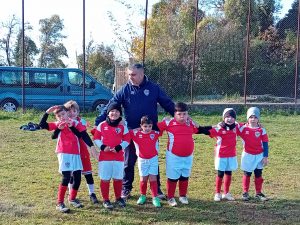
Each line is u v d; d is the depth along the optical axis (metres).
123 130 4.32
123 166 4.34
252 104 11.70
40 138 7.91
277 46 15.66
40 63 25.19
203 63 14.73
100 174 4.29
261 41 15.41
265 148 4.63
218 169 4.56
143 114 4.57
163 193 4.80
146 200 4.53
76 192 4.32
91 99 12.19
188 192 4.86
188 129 4.43
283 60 15.38
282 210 4.29
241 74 14.90
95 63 20.55
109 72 19.66
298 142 7.86
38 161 6.19
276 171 5.81
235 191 4.91
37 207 4.24
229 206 4.39
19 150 6.91
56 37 25.45
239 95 14.57
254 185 5.15
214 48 14.91
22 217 3.96
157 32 16.59
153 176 4.39
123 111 4.65
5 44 22.14
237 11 16.67
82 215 4.04
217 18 16.89
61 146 4.23
